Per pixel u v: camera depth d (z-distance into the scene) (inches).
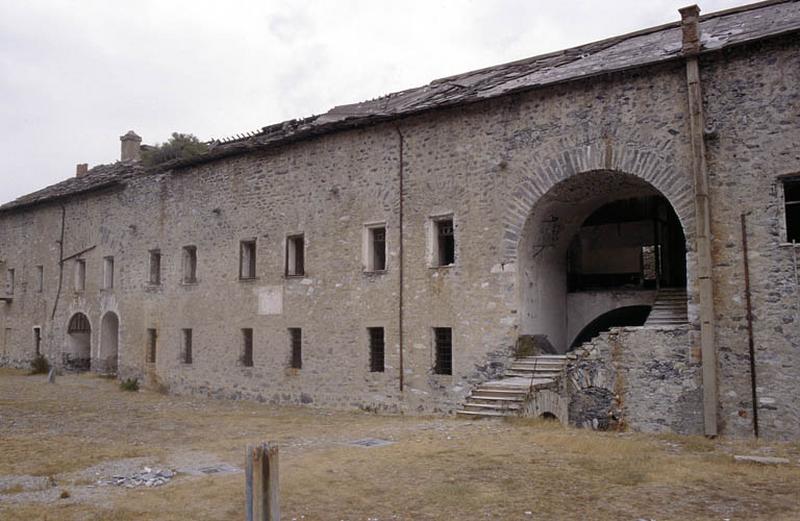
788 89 440.5
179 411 639.1
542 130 538.3
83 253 994.7
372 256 641.6
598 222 650.2
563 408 495.8
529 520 259.8
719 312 450.0
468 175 574.9
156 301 848.3
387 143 632.4
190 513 276.7
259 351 716.7
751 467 340.8
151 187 877.2
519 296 543.2
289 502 288.0
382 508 278.8
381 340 628.1
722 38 477.4
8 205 1162.0
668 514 265.1
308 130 676.7
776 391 427.2
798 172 430.9
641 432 460.1
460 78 728.3
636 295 598.2
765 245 439.5
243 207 752.3
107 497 306.0
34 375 1013.8
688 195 467.2
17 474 357.1
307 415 600.1
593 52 612.1
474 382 553.0
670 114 480.4
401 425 503.2
